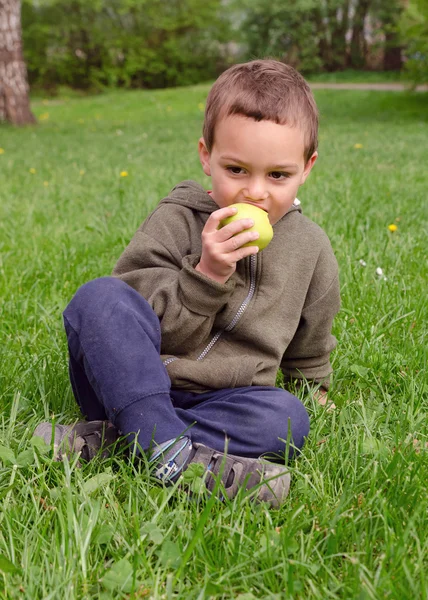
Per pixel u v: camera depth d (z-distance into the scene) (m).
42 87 28.98
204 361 2.16
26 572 1.55
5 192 6.96
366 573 1.59
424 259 4.17
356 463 2.02
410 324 3.14
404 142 11.16
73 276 3.96
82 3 27.42
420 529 1.73
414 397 2.49
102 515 1.76
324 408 2.44
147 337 1.99
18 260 4.36
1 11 15.94
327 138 12.08
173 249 2.28
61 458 2.00
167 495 1.84
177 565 1.62
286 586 1.55
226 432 2.00
